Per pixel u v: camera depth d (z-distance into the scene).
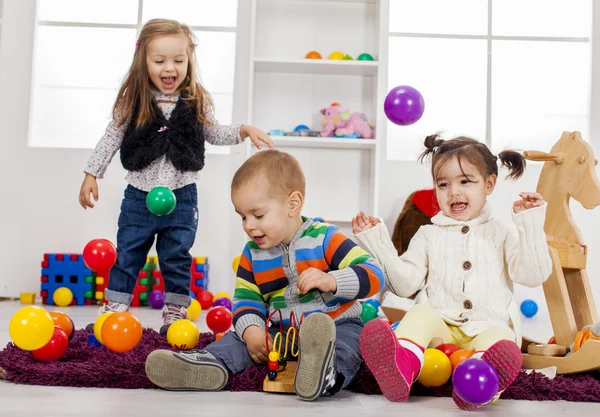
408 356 1.18
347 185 3.55
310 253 1.41
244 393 1.27
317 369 1.18
